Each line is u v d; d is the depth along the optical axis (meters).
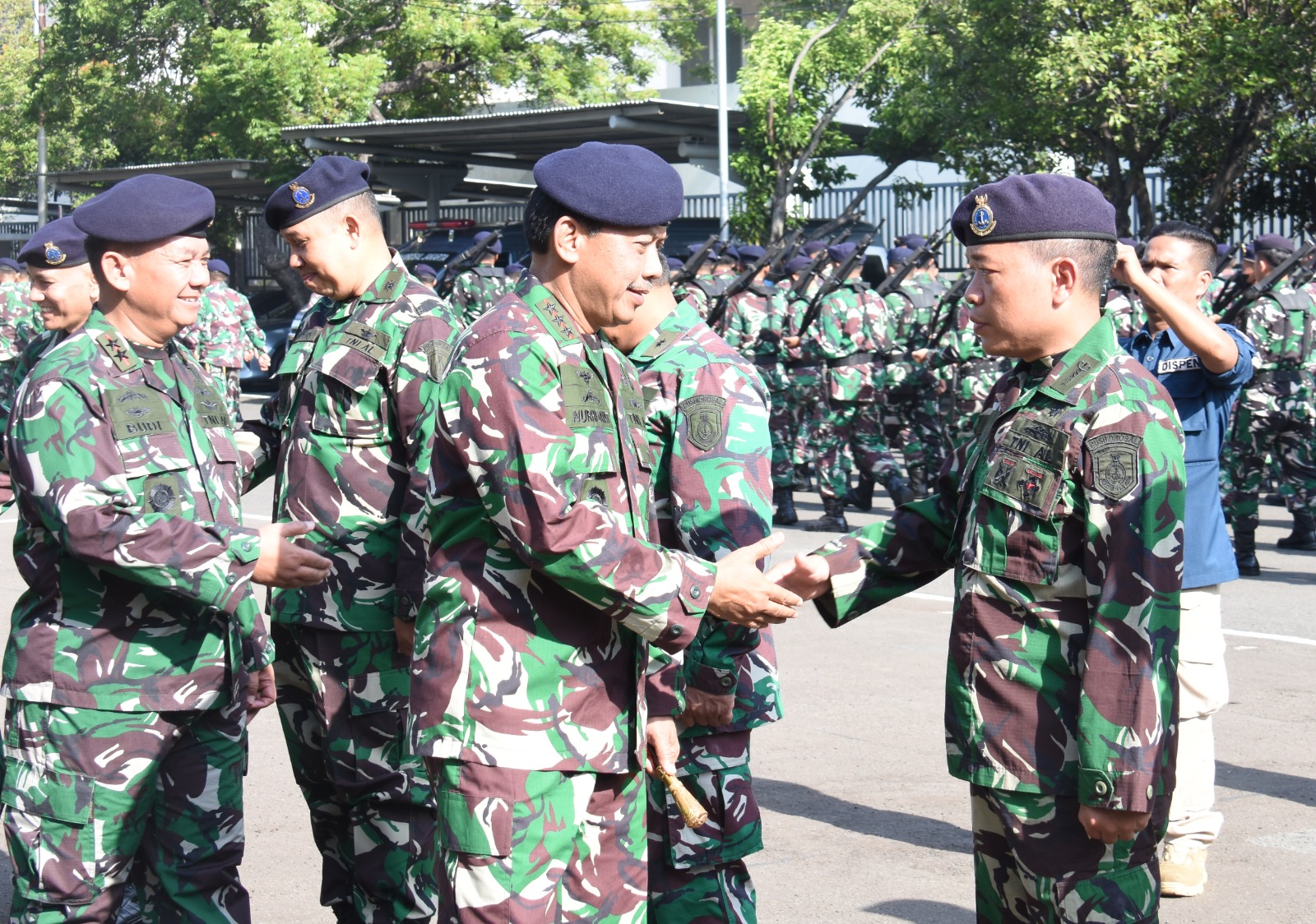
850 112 26.69
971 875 4.45
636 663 2.73
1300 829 4.80
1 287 14.77
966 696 2.73
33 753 3.17
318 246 3.71
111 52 29.02
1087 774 2.57
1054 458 2.63
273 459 4.09
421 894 3.62
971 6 18.27
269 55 24.84
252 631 3.18
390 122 22.95
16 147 40.03
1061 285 2.70
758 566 3.04
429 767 2.68
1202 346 3.85
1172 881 4.25
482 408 2.54
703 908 3.25
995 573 2.69
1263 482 12.63
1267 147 18.19
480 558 2.62
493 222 29.05
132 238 3.23
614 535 2.55
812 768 5.47
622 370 2.78
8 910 4.16
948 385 11.34
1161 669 2.57
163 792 3.29
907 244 13.41
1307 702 6.29
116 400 3.17
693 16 29.36
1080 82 17.45
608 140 24.16
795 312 11.47
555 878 2.62
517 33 28.14
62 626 3.16
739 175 23.52
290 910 4.18
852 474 12.13
